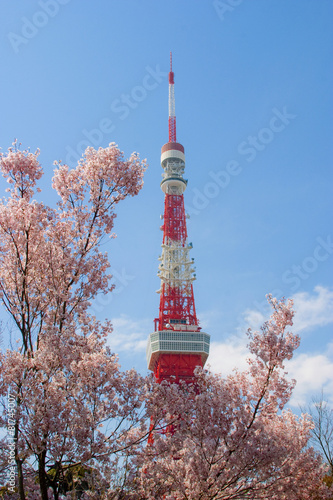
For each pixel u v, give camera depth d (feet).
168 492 92.38
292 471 94.58
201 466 83.10
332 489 101.65
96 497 82.74
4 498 78.69
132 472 86.12
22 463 75.87
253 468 83.35
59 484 77.05
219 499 84.94
